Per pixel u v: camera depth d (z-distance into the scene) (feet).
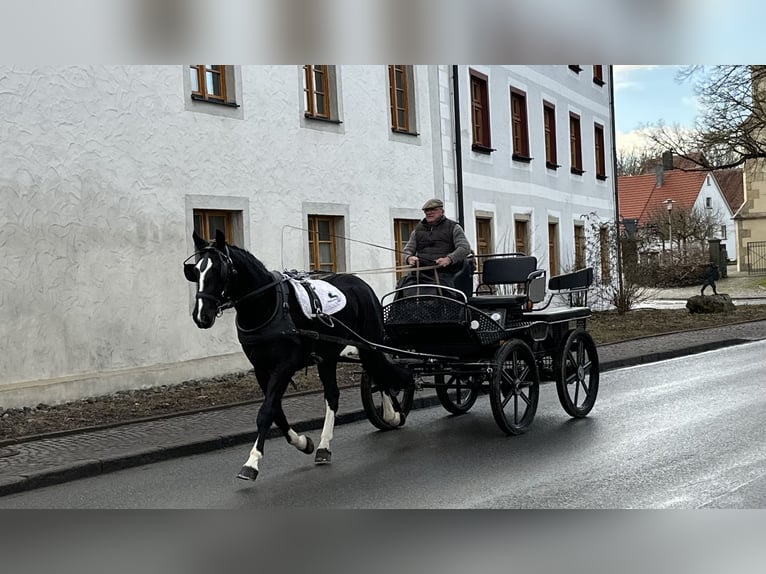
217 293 25.12
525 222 85.76
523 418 32.35
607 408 36.60
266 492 24.44
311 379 46.39
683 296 131.95
